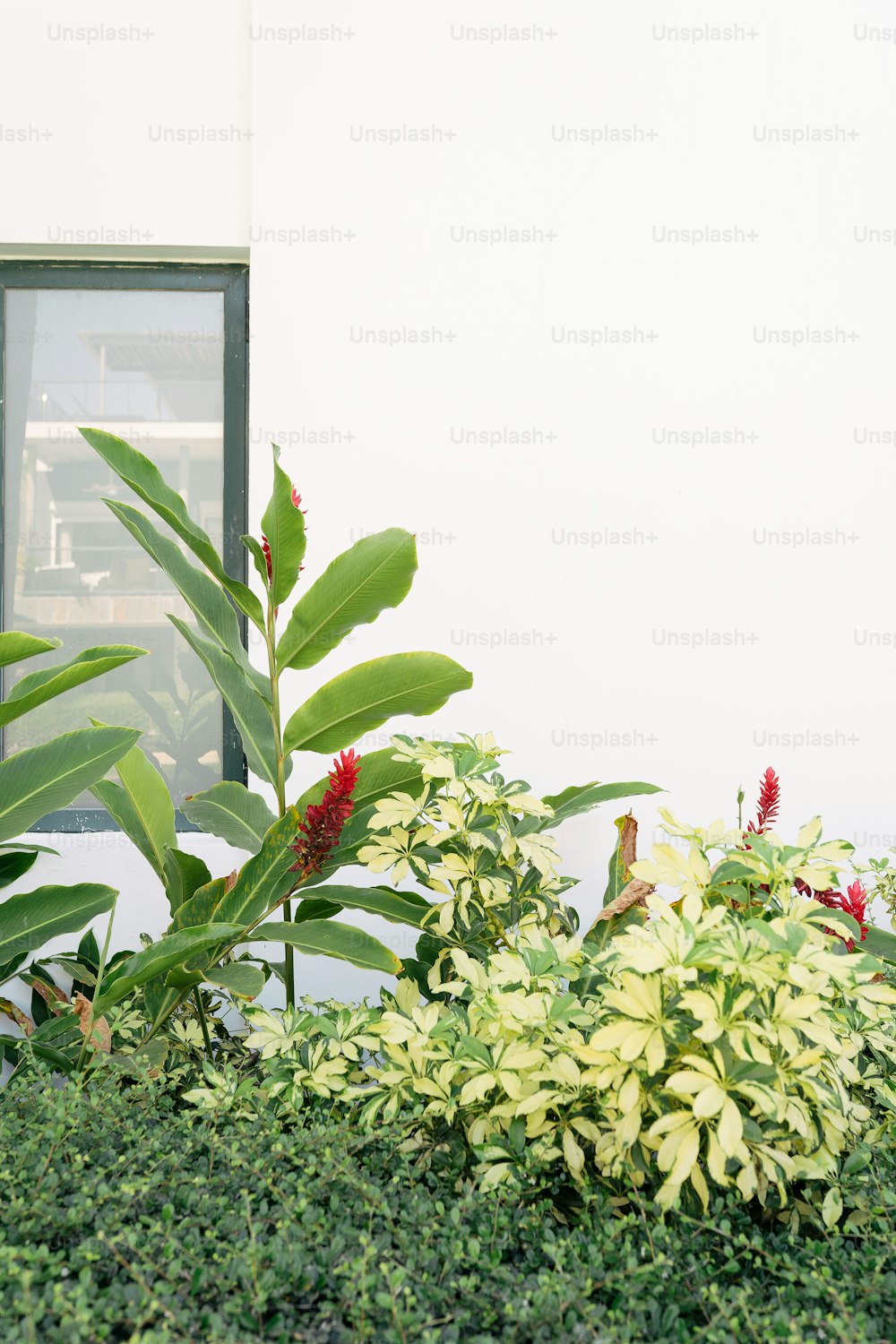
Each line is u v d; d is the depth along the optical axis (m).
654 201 2.14
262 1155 1.14
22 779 1.47
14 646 1.46
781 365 2.16
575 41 2.13
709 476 2.16
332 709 1.65
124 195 2.15
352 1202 1.05
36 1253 0.87
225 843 2.13
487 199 2.13
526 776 2.13
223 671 1.81
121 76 2.15
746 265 2.15
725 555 2.16
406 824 1.53
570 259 2.14
